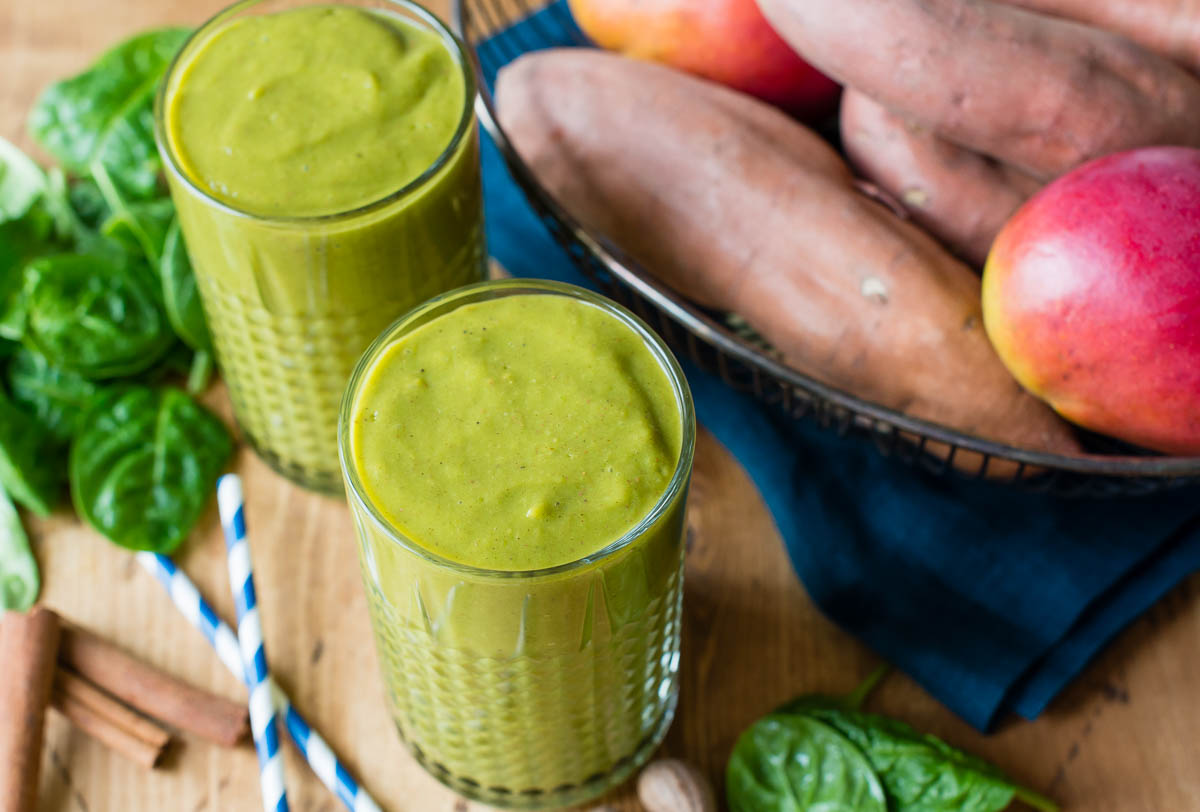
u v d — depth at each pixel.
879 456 0.67
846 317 0.63
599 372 0.55
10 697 0.61
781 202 0.64
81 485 0.66
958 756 0.61
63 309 0.67
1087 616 0.64
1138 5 0.64
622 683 0.58
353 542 0.66
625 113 0.65
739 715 0.63
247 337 0.63
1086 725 0.63
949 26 0.62
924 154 0.65
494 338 0.56
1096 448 0.65
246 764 0.62
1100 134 0.62
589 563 0.52
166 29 0.72
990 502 0.66
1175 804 0.61
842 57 0.63
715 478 0.68
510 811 0.62
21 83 0.75
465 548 0.53
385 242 0.60
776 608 0.65
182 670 0.64
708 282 0.65
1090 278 0.59
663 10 0.67
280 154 0.60
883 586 0.65
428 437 0.54
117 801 0.61
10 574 0.65
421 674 0.58
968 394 0.63
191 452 0.67
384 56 0.62
